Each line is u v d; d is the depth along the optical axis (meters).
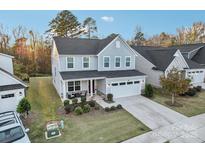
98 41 20.77
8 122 8.03
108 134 8.70
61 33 36.88
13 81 12.14
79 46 18.33
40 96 16.17
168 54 20.39
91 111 12.17
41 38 41.84
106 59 17.88
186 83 13.17
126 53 18.89
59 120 10.49
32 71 32.34
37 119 10.64
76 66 17.16
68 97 15.24
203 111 12.16
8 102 11.42
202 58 26.19
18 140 6.71
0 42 38.03
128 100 15.08
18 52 39.19
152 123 10.06
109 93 15.45
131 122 10.22
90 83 16.62
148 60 20.80
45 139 8.16
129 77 16.31
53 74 21.75
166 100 15.04
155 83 19.83
